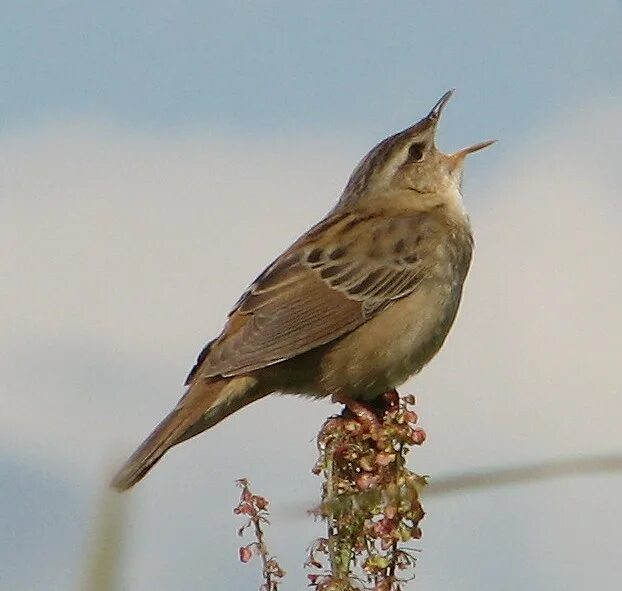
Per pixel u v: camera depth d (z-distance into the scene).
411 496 6.11
